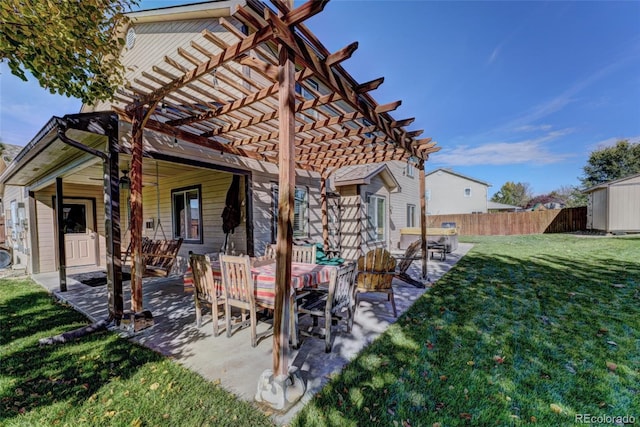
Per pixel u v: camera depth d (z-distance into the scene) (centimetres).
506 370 246
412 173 1440
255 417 196
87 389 230
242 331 347
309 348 295
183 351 293
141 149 358
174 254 523
